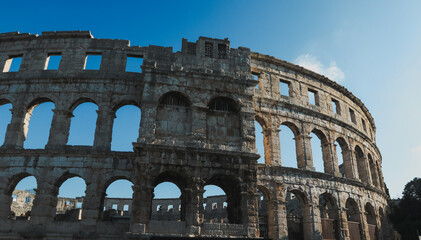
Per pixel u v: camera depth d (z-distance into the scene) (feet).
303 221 129.59
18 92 124.06
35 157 112.78
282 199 122.93
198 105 107.34
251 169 102.47
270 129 133.90
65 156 113.29
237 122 111.04
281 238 116.88
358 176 156.56
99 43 133.39
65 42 133.59
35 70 128.57
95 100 122.72
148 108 103.55
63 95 123.13
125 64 130.31
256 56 144.36
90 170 111.86
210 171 99.14
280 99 142.61
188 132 104.99
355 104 182.60
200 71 113.70
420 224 174.29
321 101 157.28
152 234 87.15
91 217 106.42
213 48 120.26
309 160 137.18
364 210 149.79
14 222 106.01
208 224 94.17
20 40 135.44
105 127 118.83
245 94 113.60
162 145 97.30
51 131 117.60
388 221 184.55
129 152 113.50
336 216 135.54
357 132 168.66
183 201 111.45
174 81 109.29
